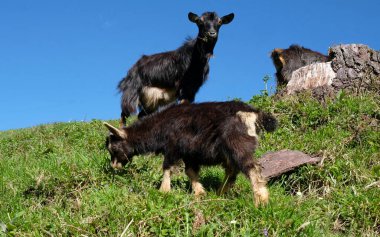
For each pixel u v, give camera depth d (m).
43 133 5.32
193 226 2.40
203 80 4.81
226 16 4.81
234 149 2.72
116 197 2.71
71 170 3.15
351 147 3.53
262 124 2.85
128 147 3.22
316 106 4.24
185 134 2.94
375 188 2.85
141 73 4.90
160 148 3.13
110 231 2.40
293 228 2.40
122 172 3.16
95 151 4.04
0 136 6.27
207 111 2.90
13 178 3.32
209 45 4.70
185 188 3.05
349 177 3.01
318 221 2.60
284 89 4.69
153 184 3.06
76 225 2.44
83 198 2.78
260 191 2.61
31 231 2.47
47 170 3.25
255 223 2.41
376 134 3.57
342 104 4.12
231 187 2.93
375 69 4.51
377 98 4.23
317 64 4.66
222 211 2.52
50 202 2.88
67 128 5.24
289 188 3.09
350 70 4.52
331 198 2.84
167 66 4.79
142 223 2.42
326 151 3.29
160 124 3.10
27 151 4.44
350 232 2.58
